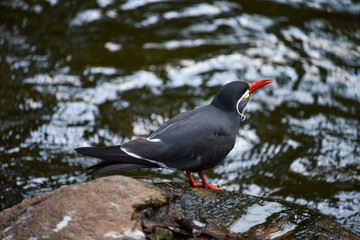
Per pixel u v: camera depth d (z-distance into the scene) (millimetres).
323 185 10695
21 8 17688
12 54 15055
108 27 16656
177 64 14852
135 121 12586
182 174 11227
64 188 6812
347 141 12062
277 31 16594
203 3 18141
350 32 16625
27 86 13625
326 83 14180
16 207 6609
